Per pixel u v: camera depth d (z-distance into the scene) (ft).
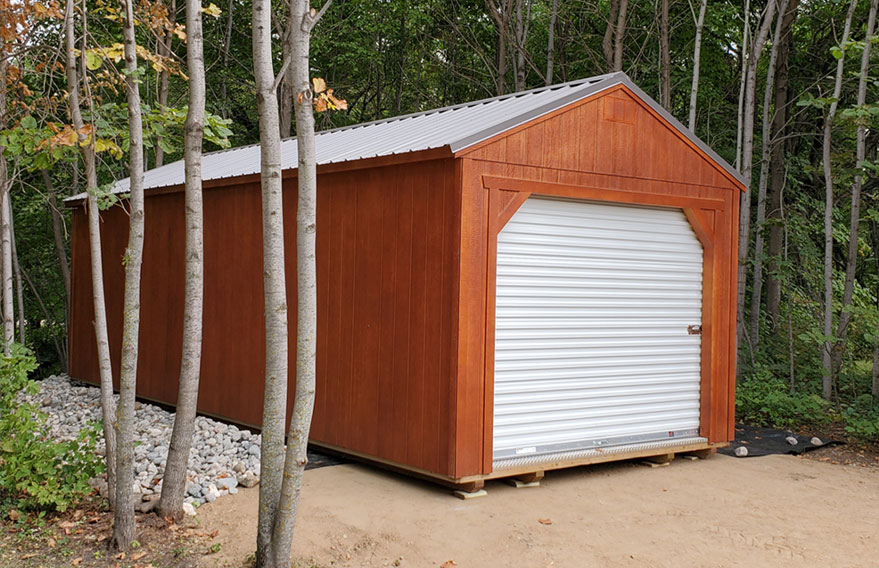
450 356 19.10
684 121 50.90
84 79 17.31
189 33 16.02
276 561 13.65
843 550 15.84
